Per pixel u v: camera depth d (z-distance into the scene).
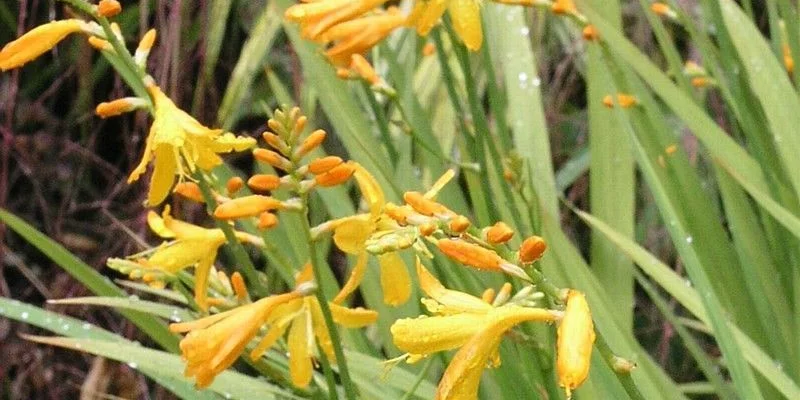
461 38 0.77
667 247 1.28
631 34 1.44
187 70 1.28
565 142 1.44
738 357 0.62
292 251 0.91
